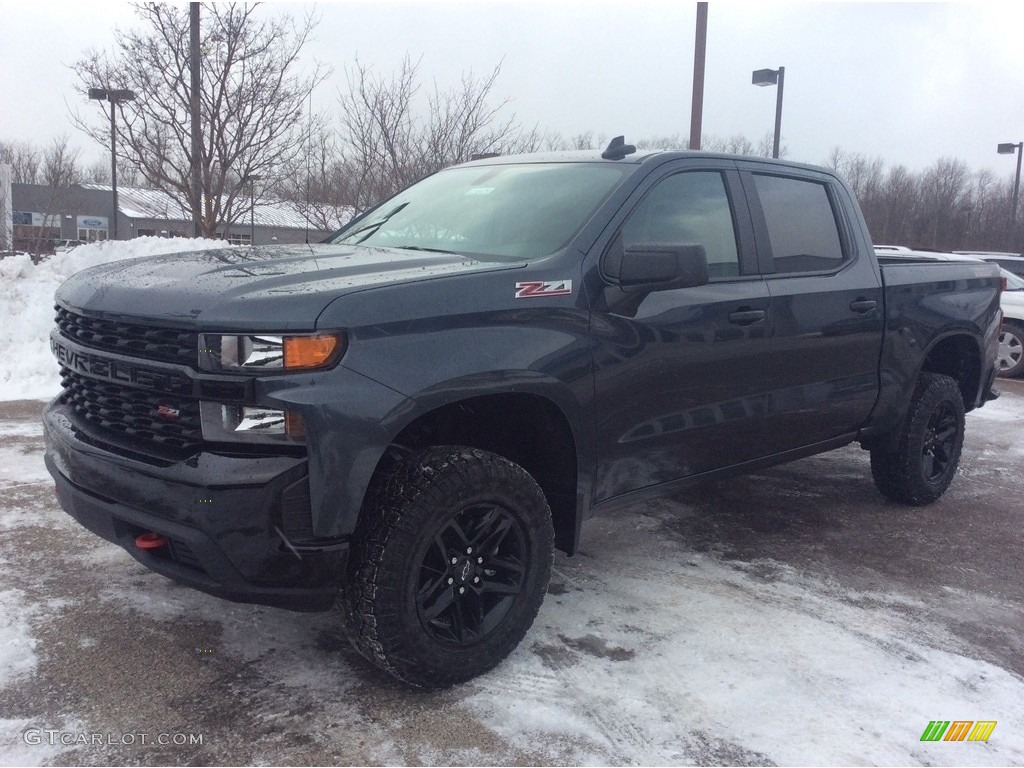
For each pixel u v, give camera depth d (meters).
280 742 2.60
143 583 3.66
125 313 2.72
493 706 2.84
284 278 2.77
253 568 2.54
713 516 4.96
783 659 3.24
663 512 5.01
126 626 3.28
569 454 3.24
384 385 2.61
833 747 2.70
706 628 3.48
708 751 2.65
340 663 3.07
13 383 7.41
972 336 5.25
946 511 5.21
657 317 3.43
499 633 3.01
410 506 2.69
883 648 3.38
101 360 2.83
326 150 12.25
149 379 2.67
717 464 3.90
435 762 2.54
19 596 3.48
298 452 2.53
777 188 4.25
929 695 3.04
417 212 4.05
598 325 3.21
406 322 2.70
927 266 5.04
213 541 2.51
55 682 2.87
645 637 3.37
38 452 5.46
